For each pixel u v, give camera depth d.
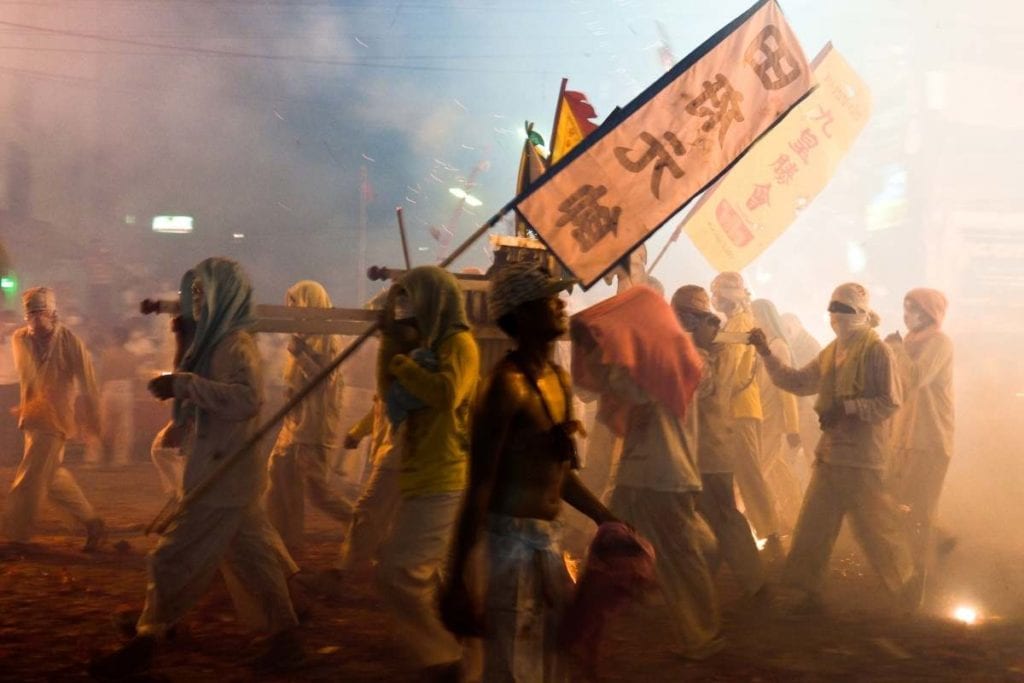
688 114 5.79
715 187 7.20
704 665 5.63
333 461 7.89
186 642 5.82
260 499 5.41
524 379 3.81
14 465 14.19
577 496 4.10
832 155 7.52
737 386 8.02
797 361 10.62
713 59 5.84
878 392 6.62
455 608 3.64
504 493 3.80
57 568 7.61
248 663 5.49
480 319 6.16
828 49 7.48
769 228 7.35
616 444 7.23
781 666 5.66
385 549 4.89
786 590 6.75
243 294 5.29
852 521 6.74
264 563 5.34
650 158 5.72
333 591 6.58
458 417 4.91
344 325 5.83
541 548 3.79
